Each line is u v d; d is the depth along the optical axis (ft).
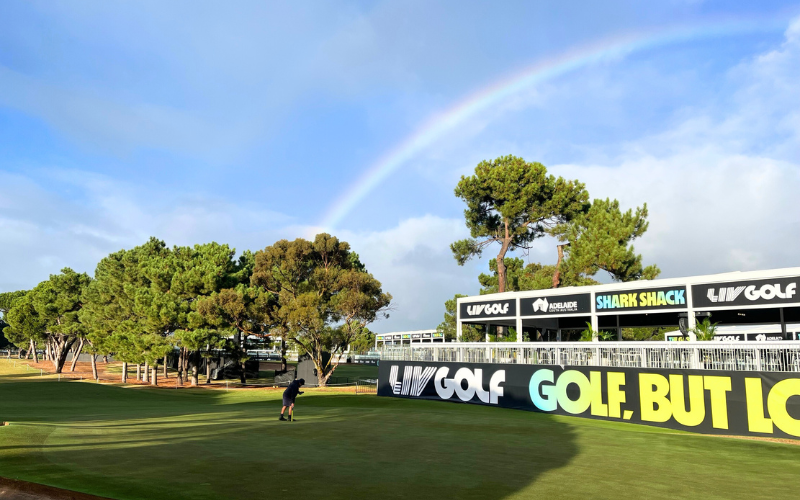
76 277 277.23
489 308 128.47
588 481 34.32
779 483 36.11
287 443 46.91
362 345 177.47
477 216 190.60
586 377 90.43
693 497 30.83
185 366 219.61
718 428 75.66
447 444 49.49
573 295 115.44
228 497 27.32
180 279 189.88
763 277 91.81
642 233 156.15
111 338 200.13
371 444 47.93
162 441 45.93
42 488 27.71
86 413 85.51
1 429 46.88
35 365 320.09
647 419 82.58
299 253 180.14
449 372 112.16
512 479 34.19
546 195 181.57
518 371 100.48
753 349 74.79
